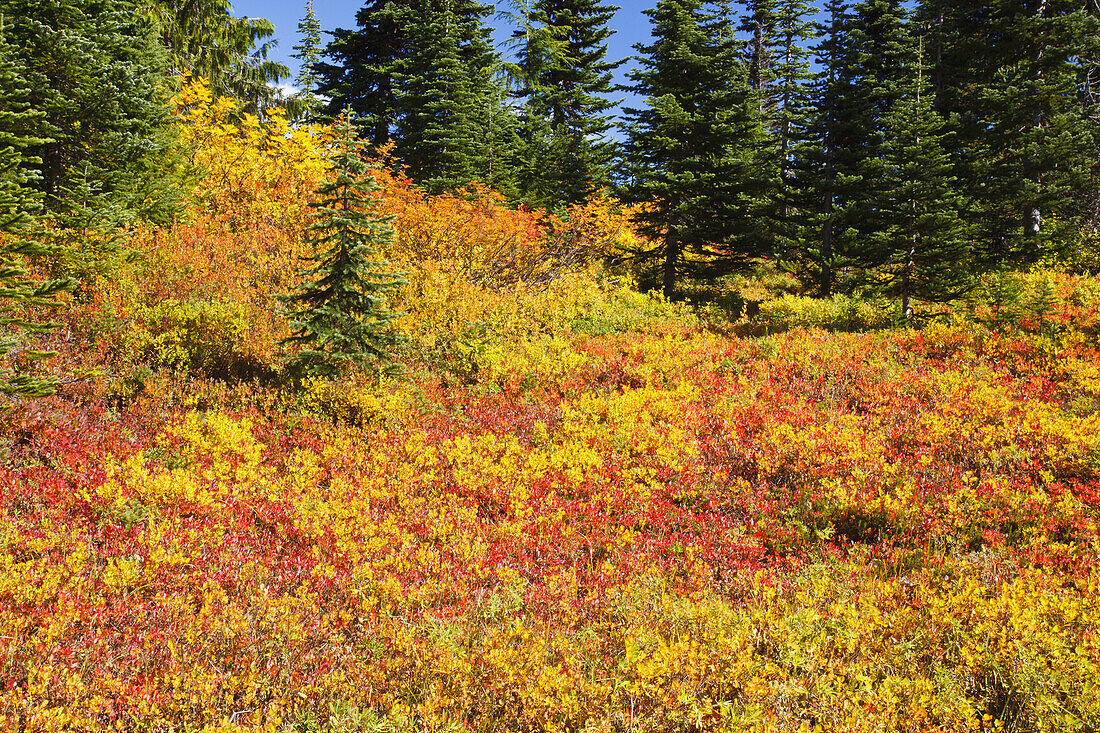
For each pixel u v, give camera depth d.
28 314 9.80
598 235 24.30
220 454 8.13
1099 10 24.44
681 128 22.61
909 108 17.92
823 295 22.39
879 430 9.59
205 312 11.32
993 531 6.74
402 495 7.80
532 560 6.66
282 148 20.03
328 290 10.88
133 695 4.13
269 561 6.10
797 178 25.52
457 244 19.86
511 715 4.41
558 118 34.16
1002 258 22.55
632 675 4.68
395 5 30.45
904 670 4.81
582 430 9.95
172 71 23.50
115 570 5.41
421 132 28.05
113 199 13.03
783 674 4.64
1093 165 23.45
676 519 7.57
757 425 10.07
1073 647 4.92
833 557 6.60
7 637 4.45
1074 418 9.04
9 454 7.18
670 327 17.69
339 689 4.51
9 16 11.43
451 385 12.30
